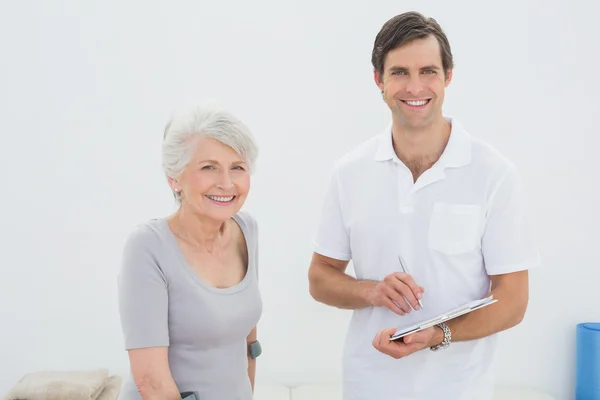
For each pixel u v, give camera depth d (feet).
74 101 11.78
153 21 11.74
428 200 6.38
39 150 11.82
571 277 11.87
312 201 11.94
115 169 11.87
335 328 12.03
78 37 11.72
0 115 11.77
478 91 11.75
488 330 6.25
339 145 11.89
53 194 11.86
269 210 11.96
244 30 11.76
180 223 5.53
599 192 11.76
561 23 11.59
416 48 5.99
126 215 11.93
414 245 6.45
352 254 6.83
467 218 6.30
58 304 11.96
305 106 11.84
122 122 11.83
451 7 11.64
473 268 6.42
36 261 11.92
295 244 12.00
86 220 11.91
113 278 11.94
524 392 11.69
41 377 10.20
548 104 11.71
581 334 11.47
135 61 11.78
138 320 5.21
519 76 11.69
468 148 6.36
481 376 6.51
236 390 5.65
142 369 5.20
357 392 6.77
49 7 11.68
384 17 11.69
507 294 6.34
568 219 11.82
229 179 5.24
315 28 11.73
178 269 5.34
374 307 6.64
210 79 11.82
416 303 6.04
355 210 6.69
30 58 11.73
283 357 12.10
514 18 11.61
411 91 6.02
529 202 11.85
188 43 11.78
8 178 11.83
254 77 11.82
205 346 5.46
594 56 11.60
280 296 12.03
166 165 5.32
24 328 11.97
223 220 5.34
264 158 11.91
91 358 12.03
